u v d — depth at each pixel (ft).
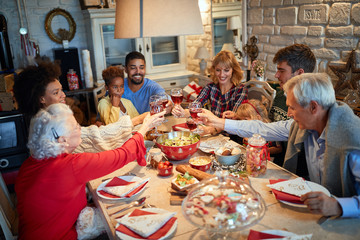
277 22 9.45
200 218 3.13
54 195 4.03
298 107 4.29
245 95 7.64
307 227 3.52
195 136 5.60
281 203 4.00
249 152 4.67
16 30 13.03
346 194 4.06
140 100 8.35
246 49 10.85
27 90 5.52
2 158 9.15
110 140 5.67
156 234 3.46
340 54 7.61
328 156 4.17
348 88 7.38
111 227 3.74
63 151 4.11
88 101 13.38
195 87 12.88
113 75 6.77
